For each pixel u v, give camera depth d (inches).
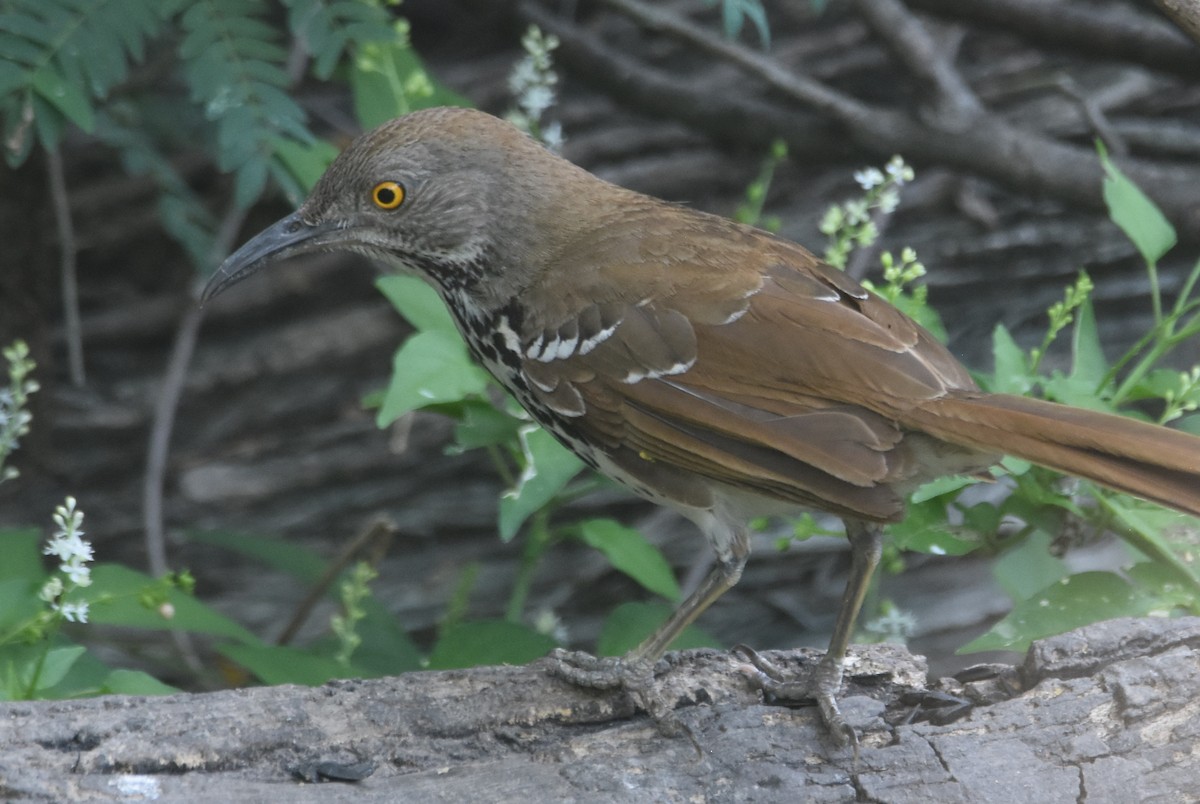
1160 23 572.4
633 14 558.6
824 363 296.4
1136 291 596.7
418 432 577.0
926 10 573.6
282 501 570.3
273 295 595.2
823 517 557.6
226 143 387.2
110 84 386.3
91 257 602.5
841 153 575.8
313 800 273.4
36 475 557.0
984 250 599.8
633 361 311.7
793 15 653.3
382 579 555.2
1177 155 608.1
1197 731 290.2
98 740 282.5
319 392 585.0
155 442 532.1
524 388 332.8
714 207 621.9
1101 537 406.9
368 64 418.0
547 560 558.9
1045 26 561.6
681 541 553.0
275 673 370.6
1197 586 346.0
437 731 297.0
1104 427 277.7
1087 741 289.1
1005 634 344.8
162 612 350.3
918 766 286.8
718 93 594.9
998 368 368.2
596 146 621.0
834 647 305.6
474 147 336.2
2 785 269.6
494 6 617.3
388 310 593.9
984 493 514.9
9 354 364.8
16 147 376.5
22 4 382.6
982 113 555.5
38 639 325.4
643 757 289.7
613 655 378.0
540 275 328.5
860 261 569.3
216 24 394.6
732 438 299.9
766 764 289.0
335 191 346.6
